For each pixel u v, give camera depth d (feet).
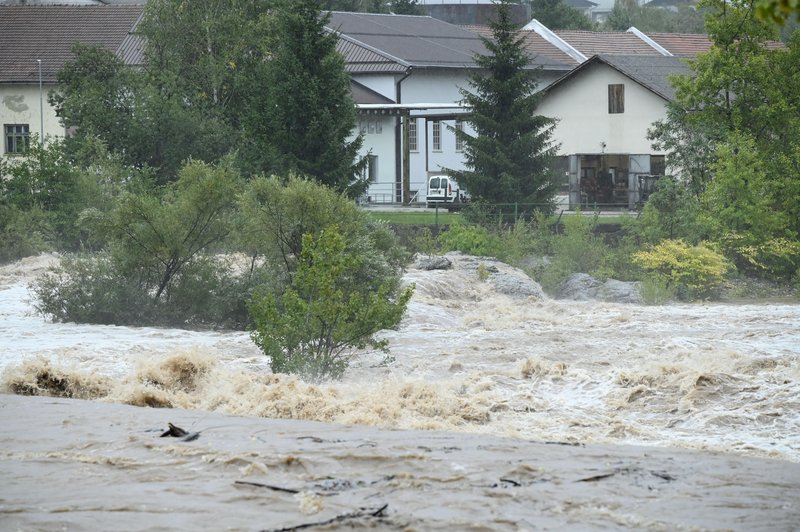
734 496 60.64
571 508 57.77
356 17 593.42
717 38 354.74
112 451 72.13
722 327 197.57
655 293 270.05
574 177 472.85
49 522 54.60
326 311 130.62
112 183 330.75
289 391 107.96
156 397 105.19
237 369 133.80
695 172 357.41
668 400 114.52
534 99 389.39
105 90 387.96
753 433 100.27
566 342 172.96
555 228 340.18
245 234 190.39
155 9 414.82
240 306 191.93
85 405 93.76
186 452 71.77
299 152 342.23
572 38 623.77
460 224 332.19
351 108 350.23
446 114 490.08
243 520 55.11
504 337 179.32
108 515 55.93
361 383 125.29
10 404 93.50
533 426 104.27
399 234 318.65
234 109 403.54
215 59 409.08
